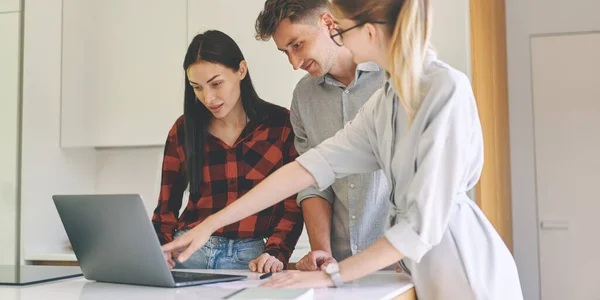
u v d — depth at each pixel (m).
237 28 2.86
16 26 3.04
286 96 2.78
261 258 1.70
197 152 2.05
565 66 3.67
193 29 2.95
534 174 3.69
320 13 1.88
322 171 1.59
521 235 3.69
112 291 1.26
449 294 1.39
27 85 3.02
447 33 2.46
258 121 2.06
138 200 1.25
